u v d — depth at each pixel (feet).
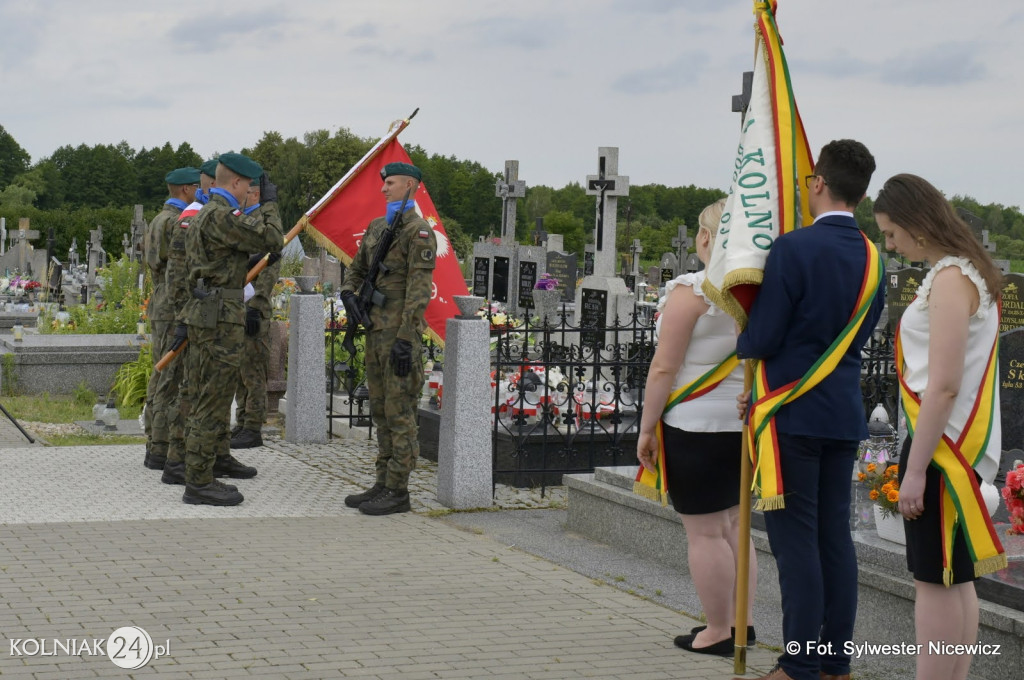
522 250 79.10
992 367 14.26
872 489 19.25
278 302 61.98
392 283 27.55
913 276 52.01
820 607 15.24
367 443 38.09
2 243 145.48
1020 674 16.17
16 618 18.11
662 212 245.04
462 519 27.63
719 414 17.19
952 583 14.17
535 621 19.21
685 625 19.30
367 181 35.45
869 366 35.09
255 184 29.76
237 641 17.40
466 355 28.58
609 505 25.31
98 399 42.24
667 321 17.16
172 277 29.48
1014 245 140.97
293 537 24.71
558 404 33.60
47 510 26.20
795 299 15.10
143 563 21.88
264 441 38.09
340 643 17.52
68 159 385.29
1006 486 19.67
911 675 17.08
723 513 17.66
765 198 15.70
